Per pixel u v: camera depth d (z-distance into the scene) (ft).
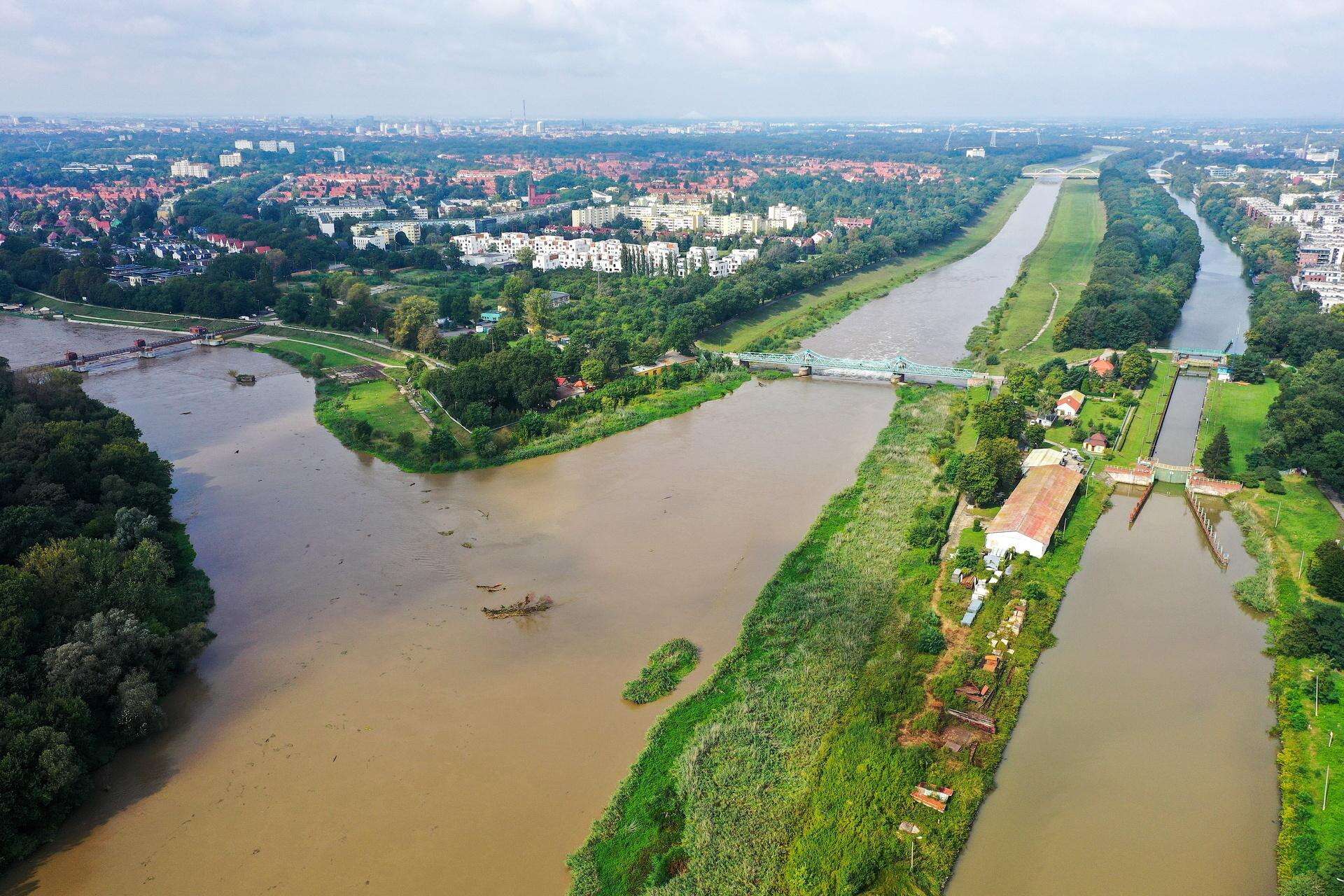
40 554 533.14
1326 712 466.70
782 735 459.32
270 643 554.46
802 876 370.94
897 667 508.12
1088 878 376.07
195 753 462.19
